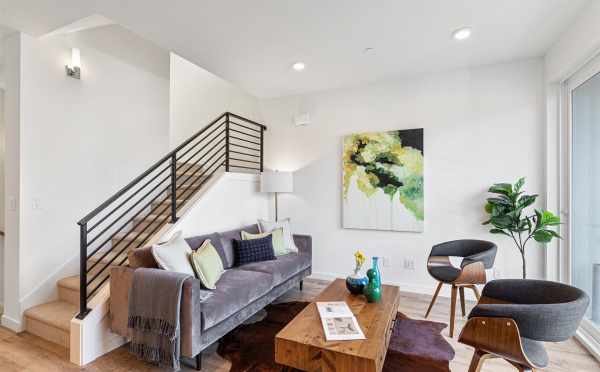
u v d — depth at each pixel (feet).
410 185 12.21
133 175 12.63
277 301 11.19
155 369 7.04
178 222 10.07
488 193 11.17
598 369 7.04
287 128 14.93
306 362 5.35
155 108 13.67
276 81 12.87
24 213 9.04
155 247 7.63
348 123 13.56
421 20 8.20
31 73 9.18
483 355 5.32
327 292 8.20
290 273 10.96
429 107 12.07
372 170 12.86
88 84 10.94
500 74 11.06
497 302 6.47
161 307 6.66
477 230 11.30
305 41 9.39
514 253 10.80
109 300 7.84
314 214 14.23
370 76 12.29
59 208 9.98
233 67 11.39
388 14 7.92
